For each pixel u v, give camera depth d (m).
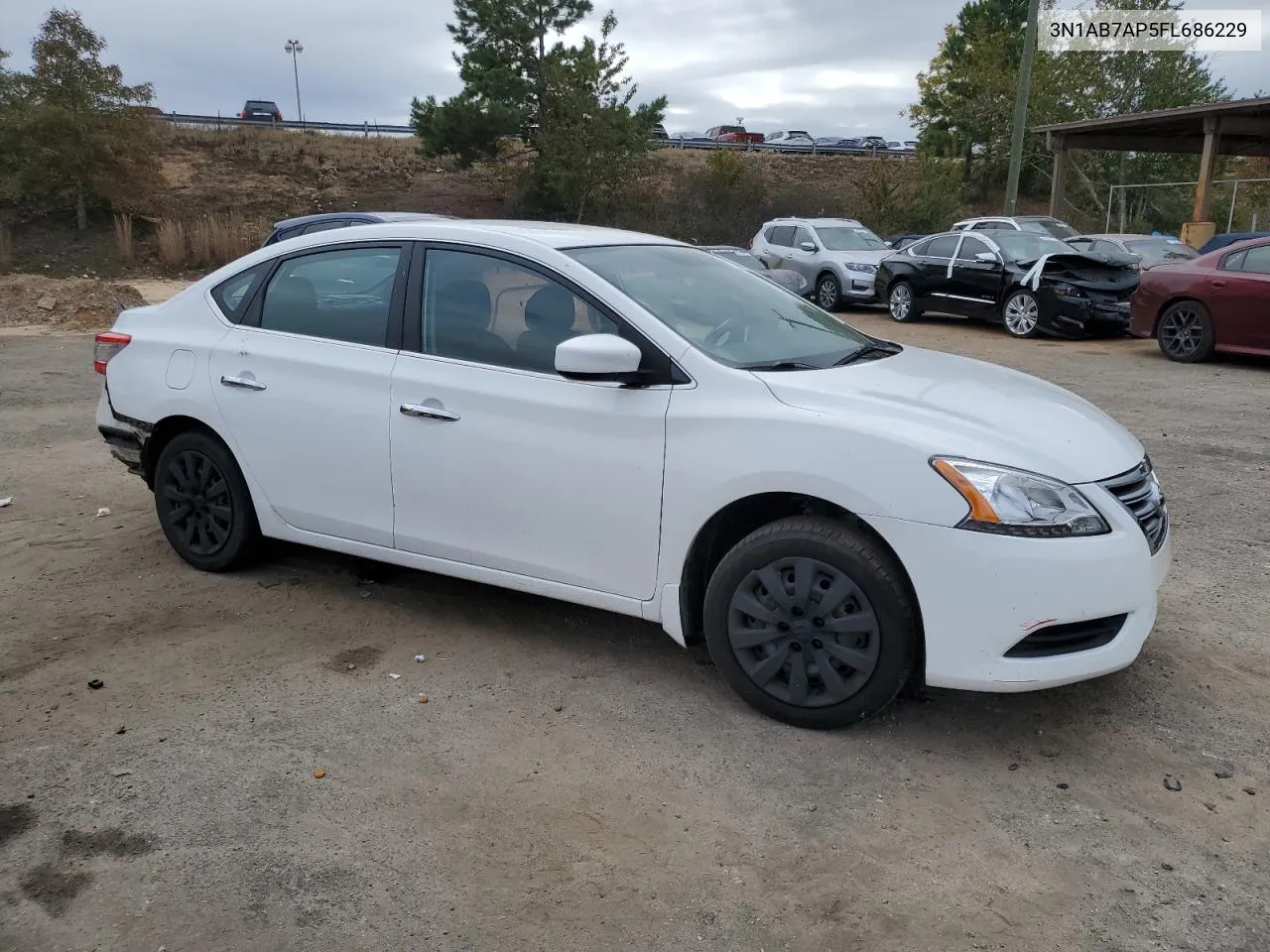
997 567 3.12
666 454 3.56
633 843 2.89
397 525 4.22
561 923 2.57
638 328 3.69
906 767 3.29
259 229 30.06
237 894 2.67
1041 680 3.19
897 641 3.28
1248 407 9.26
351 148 38.91
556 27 32.69
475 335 4.02
